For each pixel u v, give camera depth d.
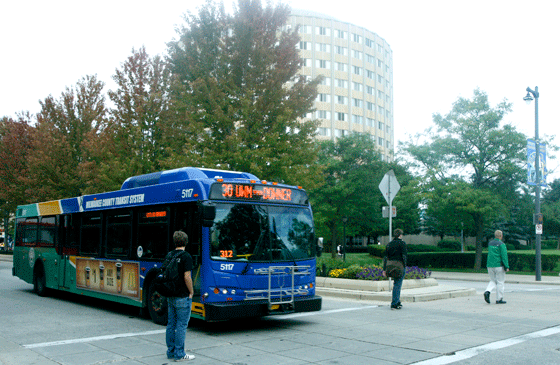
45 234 15.02
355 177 37.19
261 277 8.89
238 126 19.83
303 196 10.02
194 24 21.12
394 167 47.12
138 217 10.70
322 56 77.81
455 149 31.05
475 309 11.68
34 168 28.83
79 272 12.91
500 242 12.75
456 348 7.36
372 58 83.75
